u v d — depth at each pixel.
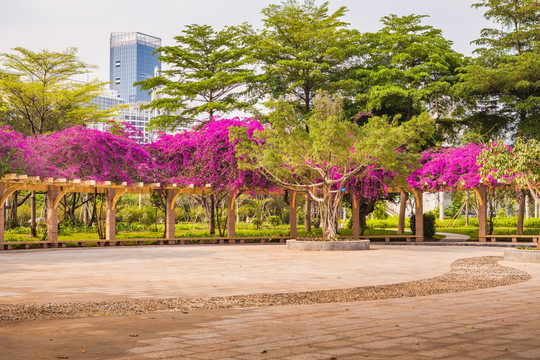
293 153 24.55
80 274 14.80
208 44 39.88
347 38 38.34
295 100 39.44
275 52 37.81
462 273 15.04
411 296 10.53
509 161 18.95
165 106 38.47
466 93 34.97
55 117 39.84
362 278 13.91
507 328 7.10
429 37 36.47
